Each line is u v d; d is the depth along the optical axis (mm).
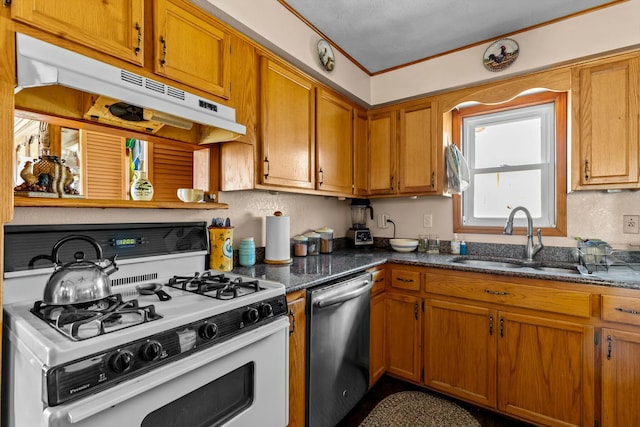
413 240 2688
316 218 2617
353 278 1839
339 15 1904
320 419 1562
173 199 1614
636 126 1725
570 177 1994
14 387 866
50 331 825
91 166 1294
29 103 1084
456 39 2158
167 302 1115
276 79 1798
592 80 1844
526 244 2248
